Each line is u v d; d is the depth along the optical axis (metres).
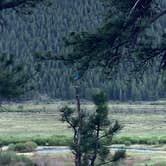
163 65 38.75
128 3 37.44
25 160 111.38
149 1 36.97
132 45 36.84
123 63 37.91
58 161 119.75
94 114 57.28
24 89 38.03
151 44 37.88
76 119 57.47
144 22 35.69
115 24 35.84
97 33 36.06
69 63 36.75
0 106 40.47
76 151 56.56
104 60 36.91
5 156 110.56
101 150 56.94
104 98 57.34
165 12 36.41
